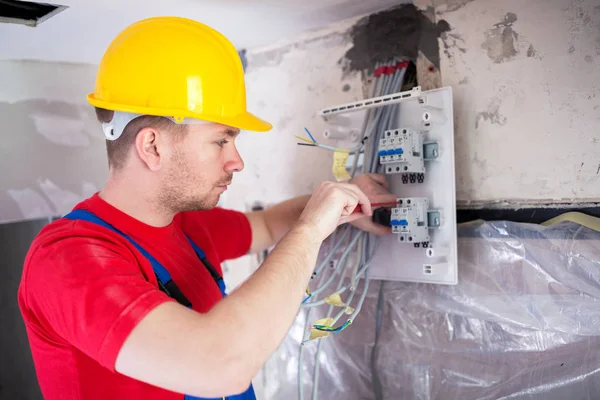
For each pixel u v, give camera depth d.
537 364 1.05
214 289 1.06
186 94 0.89
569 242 1.00
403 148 1.04
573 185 1.00
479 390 1.12
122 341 0.70
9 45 1.40
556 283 1.02
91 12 1.15
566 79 0.99
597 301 0.98
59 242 0.82
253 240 1.29
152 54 0.90
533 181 1.05
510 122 1.07
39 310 0.84
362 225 1.13
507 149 1.08
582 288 0.99
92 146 1.69
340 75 1.35
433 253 1.08
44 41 1.37
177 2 1.11
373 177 1.13
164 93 0.88
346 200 0.93
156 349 0.69
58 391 0.88
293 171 1.49
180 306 0.74
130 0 1.08
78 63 1.65
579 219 0.98
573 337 1.01
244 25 1.32
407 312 1.24
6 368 2.18
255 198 1.61
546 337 1.04
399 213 1.05
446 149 1.08
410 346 1.23
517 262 1.07
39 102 1.59
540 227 1.04
